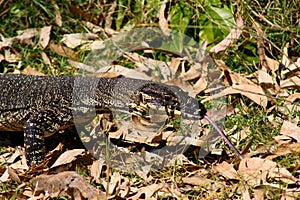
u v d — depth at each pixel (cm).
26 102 1062
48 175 926
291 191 876
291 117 1030
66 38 1301
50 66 1260
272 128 1027
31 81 1097
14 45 1308
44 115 1022
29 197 925
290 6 1166
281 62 1138
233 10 1216
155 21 1289
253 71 1165
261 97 1072
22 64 1277
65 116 1043
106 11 1331
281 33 1144
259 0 1198
